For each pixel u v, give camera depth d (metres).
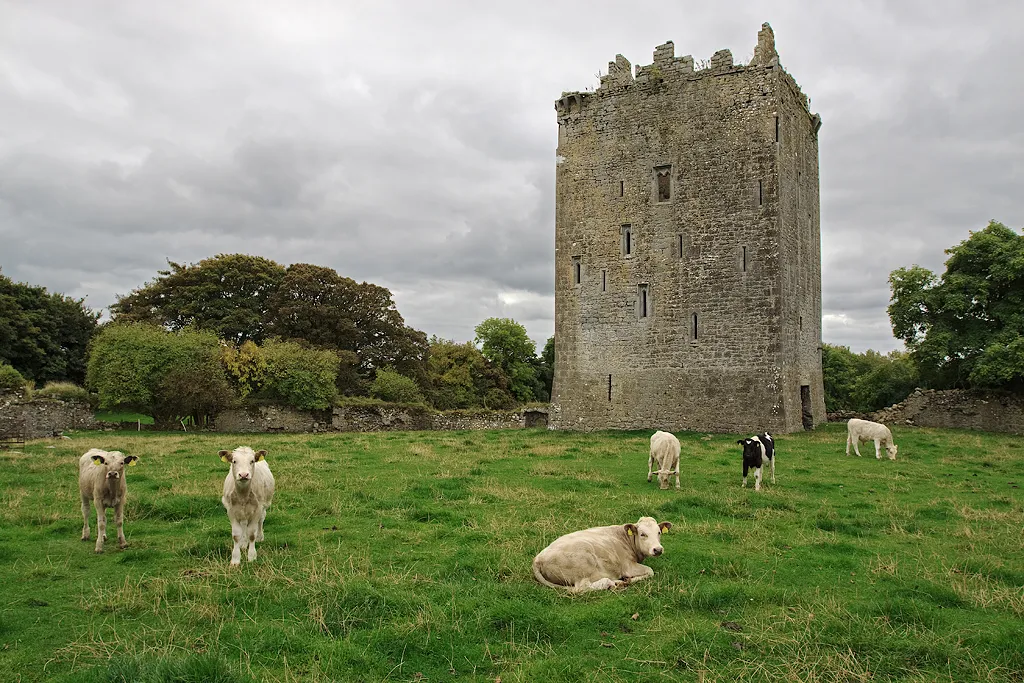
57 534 10.21
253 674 5.35
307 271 53.84
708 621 6.66
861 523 11.16
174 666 5.21
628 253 32.16
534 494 13.50
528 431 32.09
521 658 5.73
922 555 9.20
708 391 29.83
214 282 54.44
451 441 25.73
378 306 55.50
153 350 33.28
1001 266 31.23
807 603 7.08
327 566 8.16
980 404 31.38
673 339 30.77
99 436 28.19
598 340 32.59
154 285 54.22
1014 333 30.38
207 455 20.39
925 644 5.96
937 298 32.94
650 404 31.14
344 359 49.16
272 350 37.25
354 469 17.53
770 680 5.36
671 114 31.33
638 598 7.18
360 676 5.43
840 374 57.66
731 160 29.88
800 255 31.62
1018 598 7.24
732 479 16.34
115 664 5.26
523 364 68.44
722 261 29.83
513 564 8.38
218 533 10.20
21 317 45.28
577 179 33.53
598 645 6.05
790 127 30.88
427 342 58.03
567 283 33.56
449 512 11.68
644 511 11.91
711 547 9.59
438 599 7.09
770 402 28.52
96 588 7.52
